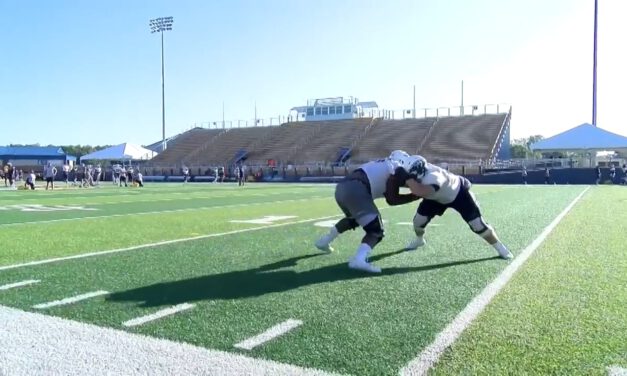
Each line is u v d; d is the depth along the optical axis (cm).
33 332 334
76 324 350
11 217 1127
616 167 3159
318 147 4944
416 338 322
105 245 699
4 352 300
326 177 4156
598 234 788
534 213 1150
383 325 347
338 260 586
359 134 4978
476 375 267
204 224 976
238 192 2388
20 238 772
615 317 361
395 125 4975
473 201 588
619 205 1367
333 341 317
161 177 4962
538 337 322
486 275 501
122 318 363
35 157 6656
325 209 1348
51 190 2702
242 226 938
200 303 402
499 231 834
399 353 297
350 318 363
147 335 328
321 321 357
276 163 4809
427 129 4725
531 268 532
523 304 397
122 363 284
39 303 401
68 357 293
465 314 371
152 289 446
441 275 502
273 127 5772
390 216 1123
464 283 468
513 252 633
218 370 275
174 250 655
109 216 1153
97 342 316
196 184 3803
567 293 429
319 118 5838
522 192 2150
